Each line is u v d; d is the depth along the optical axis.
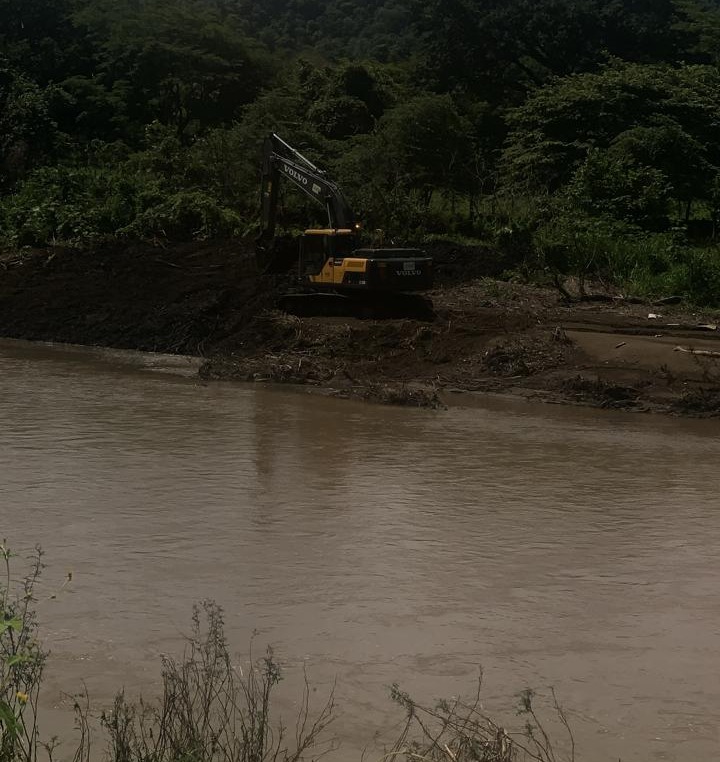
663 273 27.05
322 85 52.28
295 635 8.30
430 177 38.75
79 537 10.55
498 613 8.84
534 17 53.81
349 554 10.24
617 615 8.85
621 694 7.42
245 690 7.29
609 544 10.70
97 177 36.25
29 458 13.68
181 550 10.23
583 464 14.05
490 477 13.27
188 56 54.25
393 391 18.36
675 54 54.62
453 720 6.93
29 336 25.72
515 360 20.33
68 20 59.75
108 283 27.91
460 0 54.41
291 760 6.35
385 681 7.55
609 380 19.02
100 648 7.96
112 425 15.88
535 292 25.92
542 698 7.34
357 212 34.03
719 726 6.99
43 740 6.60
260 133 40.56
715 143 37.09
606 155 33.81
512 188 35.75
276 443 14.91
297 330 22.83
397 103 49.12
